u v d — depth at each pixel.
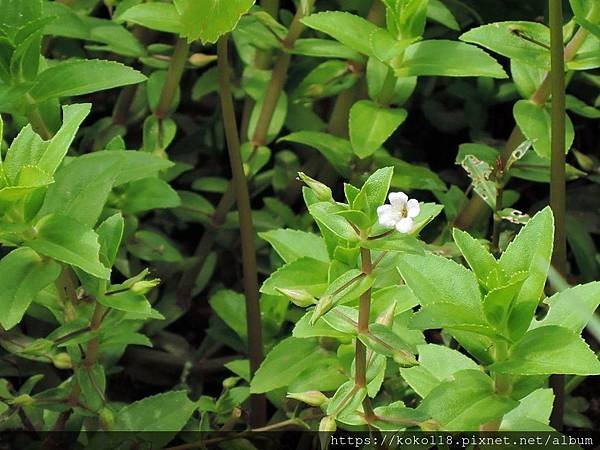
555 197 0.57
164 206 0.61
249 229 0.60
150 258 0.63
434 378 0.54
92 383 0.56
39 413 0.59
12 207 0.53
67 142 0.53
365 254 0.50
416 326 0.51
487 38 0.59
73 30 0.62
